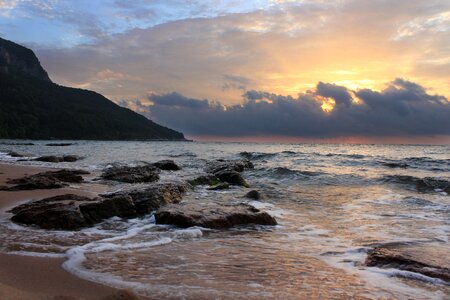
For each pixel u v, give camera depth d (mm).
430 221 12141
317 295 5828
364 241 9453
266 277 6598
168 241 9023
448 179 22844
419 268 6953
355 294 5918
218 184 19938
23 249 7840
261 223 11258
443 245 9039
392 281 6531
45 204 11664
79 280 6098
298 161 40094
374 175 25375
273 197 17156
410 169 31562
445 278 6543
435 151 71750
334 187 21016
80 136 155375
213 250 8375
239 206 12234
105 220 11188
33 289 5582
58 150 60875
